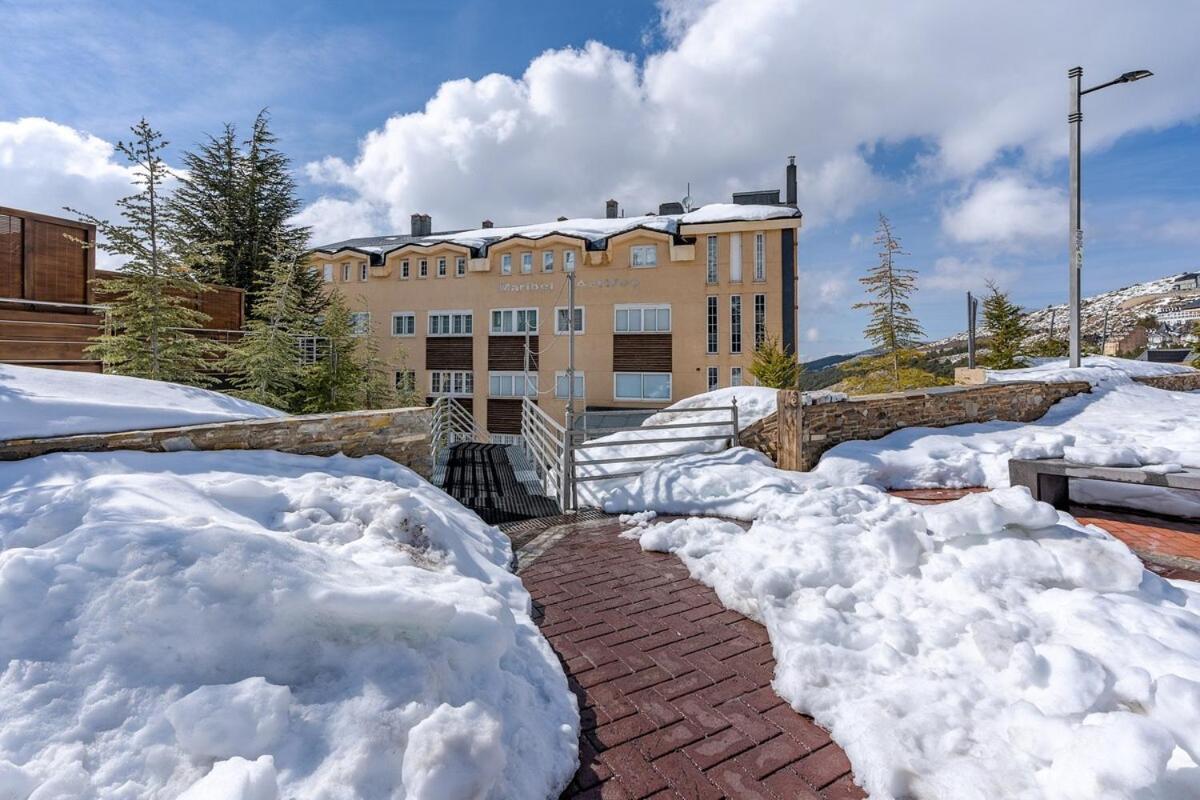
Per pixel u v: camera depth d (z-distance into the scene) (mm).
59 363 9305
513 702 2969
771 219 23359
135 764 2135
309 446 5734
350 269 28547
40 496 3529
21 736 2098
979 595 3701
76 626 2484
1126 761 2213
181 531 2963
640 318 24984
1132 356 46031
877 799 2473
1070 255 11906
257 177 20875
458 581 3672
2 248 8734
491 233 30484
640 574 5184
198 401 6129
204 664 2531
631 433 10008
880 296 19594
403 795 2238
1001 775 2428
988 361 24469
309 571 3014
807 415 8234
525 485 8938
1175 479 5039
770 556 4742
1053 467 5977
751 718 3107
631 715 3139
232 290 13570
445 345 27500
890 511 5215
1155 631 3164
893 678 3223
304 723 2412
